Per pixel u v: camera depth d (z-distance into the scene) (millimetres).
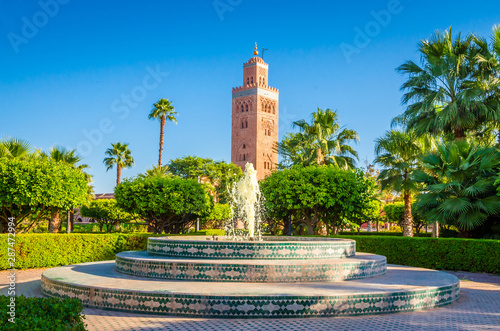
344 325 8047
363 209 28078
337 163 30891
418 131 22703
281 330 7641
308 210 27438
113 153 50406
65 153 30203
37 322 5227
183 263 10578
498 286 13523
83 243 18844
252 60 89500
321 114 32156
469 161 18781
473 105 20719
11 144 23062
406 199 29359
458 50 21828
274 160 90188
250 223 16938
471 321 8516
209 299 8633
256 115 87188
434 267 18000
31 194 19594
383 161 28422
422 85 22703
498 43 20781
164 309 8789
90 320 8312
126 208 28953
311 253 11773
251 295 8609
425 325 8125
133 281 10312
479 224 17391
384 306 9141
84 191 22422
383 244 19703
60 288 10219
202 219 33688
